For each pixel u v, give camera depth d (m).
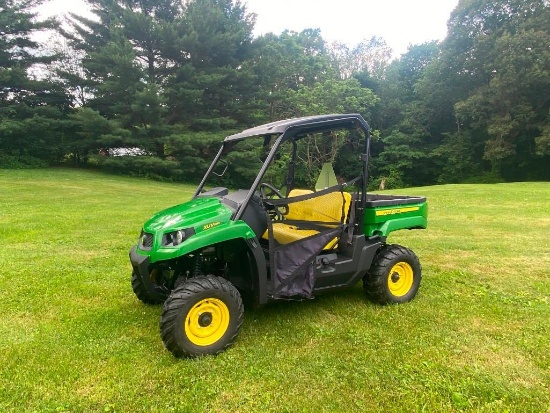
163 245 2.96
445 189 17.34
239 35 27.53
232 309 3.04
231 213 3.11
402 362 2.87
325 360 2.90
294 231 3.77
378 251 4.08
